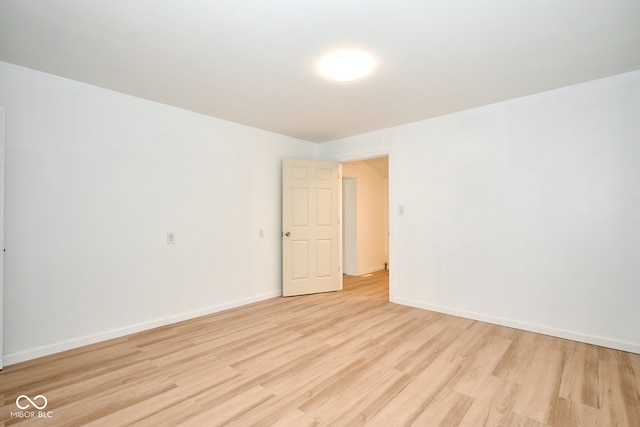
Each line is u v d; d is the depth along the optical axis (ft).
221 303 12.14
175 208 10.87
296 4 5.53
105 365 7.67
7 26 6.19
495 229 10.61
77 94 8.82
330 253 15.39
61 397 6.32
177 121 10.96
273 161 14.28
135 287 9.89
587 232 8.96
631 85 8.32
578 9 5.67
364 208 20.53
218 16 5.87
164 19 5.97
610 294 8.63
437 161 11.98
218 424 5.51
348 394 6.42
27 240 7.99
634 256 8.30
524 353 8.30
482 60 7.61
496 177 10.59
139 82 8.89
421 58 7.49
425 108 11.03
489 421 5.59
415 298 12.60
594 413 5.80
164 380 6.98
